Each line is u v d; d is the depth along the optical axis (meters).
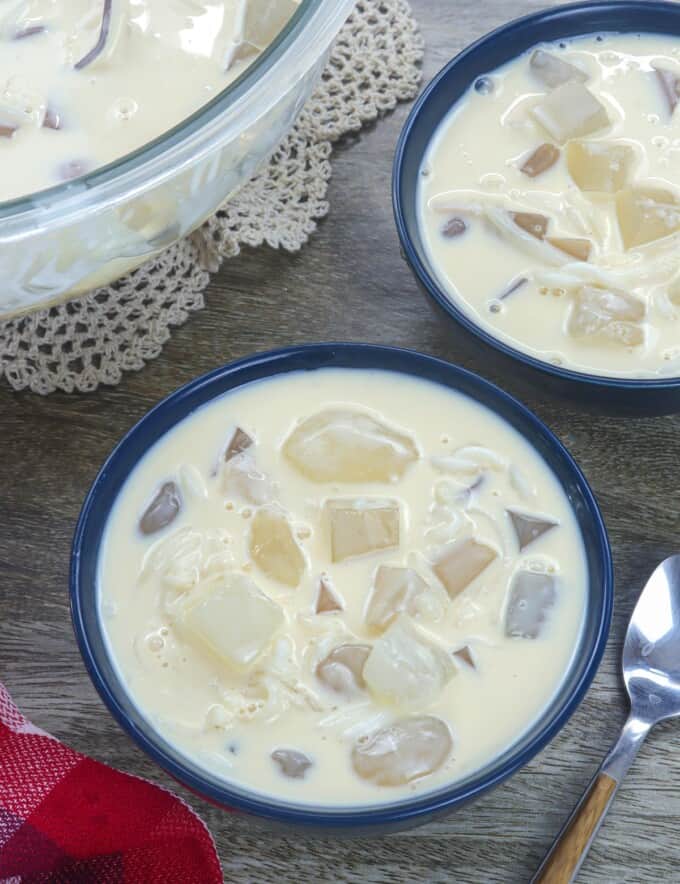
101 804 0.81
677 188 0.92
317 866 0.82
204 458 0.85
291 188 0.94
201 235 0.93
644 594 0.85
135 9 0.87
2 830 0.80
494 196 0.92
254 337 0.92
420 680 0.80
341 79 0.97
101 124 0.85
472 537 0.83
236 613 0.81
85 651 0.80
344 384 0.86
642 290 0.90
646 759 0.83
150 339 0.91
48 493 0.89
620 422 0.90
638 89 0.95
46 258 0.81
